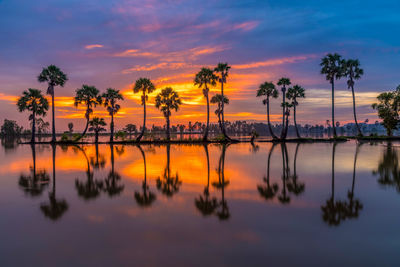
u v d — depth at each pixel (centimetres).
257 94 4575
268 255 411
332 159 1705
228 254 416
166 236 488
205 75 4112
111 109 4203
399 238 473
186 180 1041
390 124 4838
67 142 4019
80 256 411
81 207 677
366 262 389
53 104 4088
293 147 2900
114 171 1274
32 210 652
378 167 1338
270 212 629
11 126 11506
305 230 514
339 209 650
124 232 507
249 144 3619
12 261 396
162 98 4319
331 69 4403
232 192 835
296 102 4706
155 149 2769
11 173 1225
